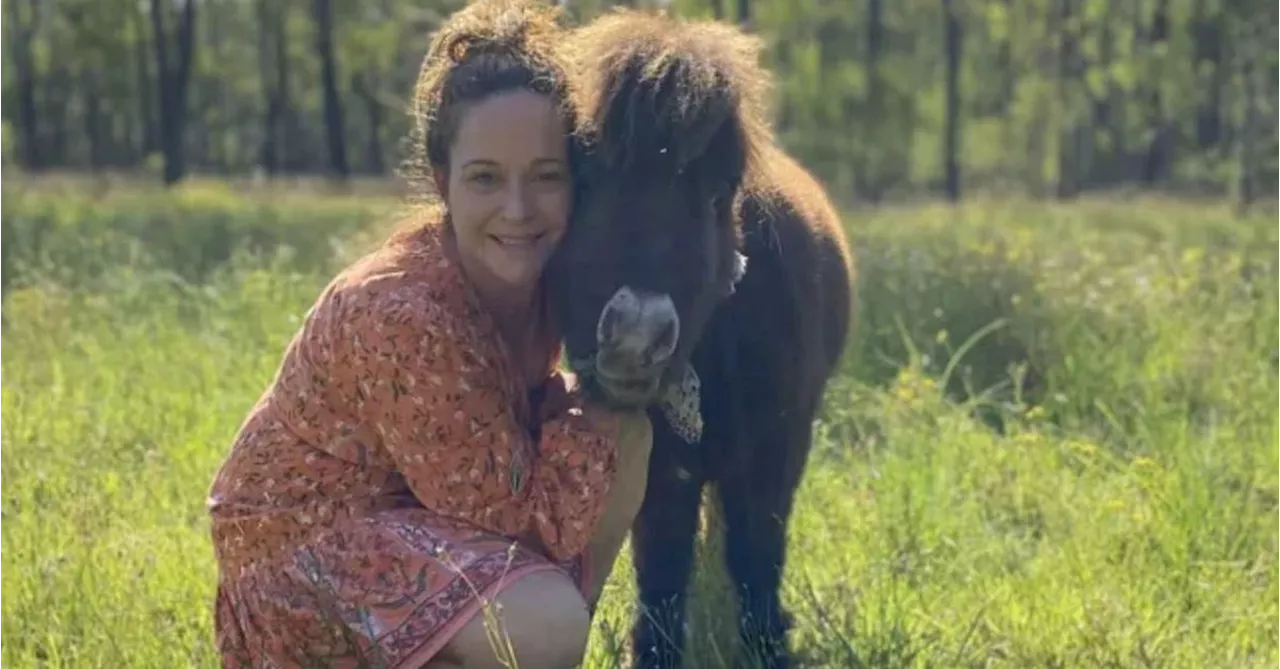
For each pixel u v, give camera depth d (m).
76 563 4.16
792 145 31.31
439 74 3.05
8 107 46.19
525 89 2.98
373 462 3.04
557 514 3.02
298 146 52.81
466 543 2.96
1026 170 38.19
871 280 8.16
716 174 3.05
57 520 4.54
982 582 4.42
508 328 3.22
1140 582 4.32
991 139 36.06
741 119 3.09
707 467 3.91
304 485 3.03
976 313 7.34
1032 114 32.59
